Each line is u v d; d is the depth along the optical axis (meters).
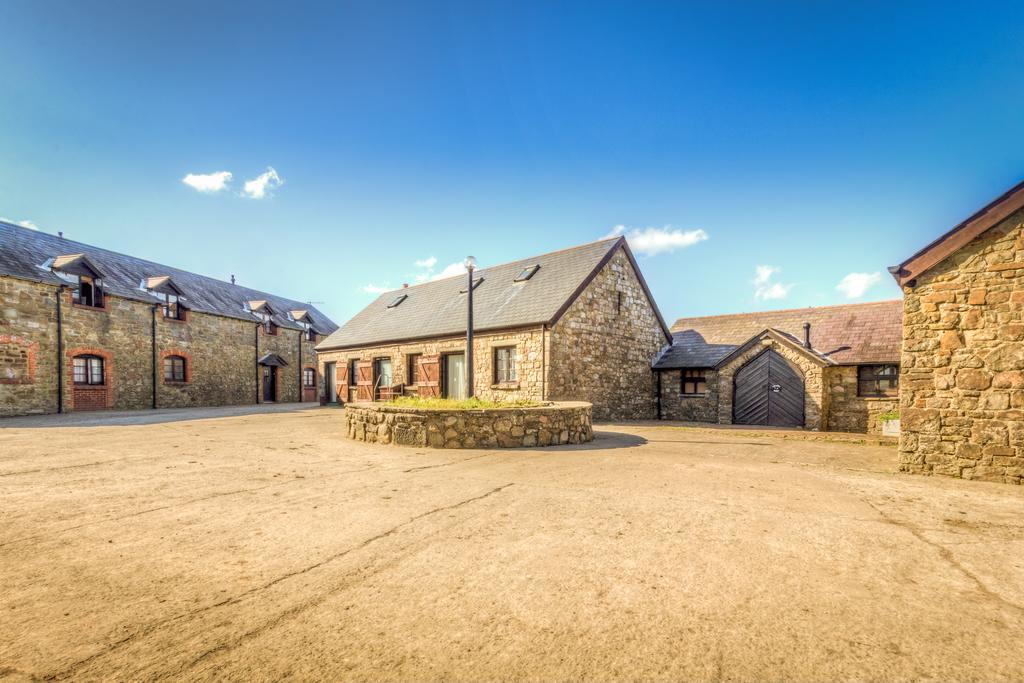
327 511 4.57
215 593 2.91
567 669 2.20
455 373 17.44
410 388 18.77
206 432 10.84
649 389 18.12
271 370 28.14
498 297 17.48
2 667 2.14
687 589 3.01
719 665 2.24
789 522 4.34
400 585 3.04
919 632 2.55
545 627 2.56
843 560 3.49
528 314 14.94
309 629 2.52
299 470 6.46
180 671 2.15
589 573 3.23
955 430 6.49
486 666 2.22
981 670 2.23
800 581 3.14
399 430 8.79
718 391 16.06
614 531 4.06
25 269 16.83
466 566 3.33
